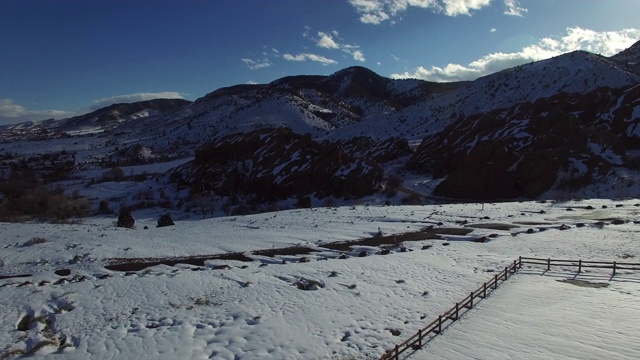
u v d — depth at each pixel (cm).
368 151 12938
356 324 2069
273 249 3844
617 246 3297
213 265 3328
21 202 8756
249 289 2583
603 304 2173
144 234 4722
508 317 2084
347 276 2823
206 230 4959
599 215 4759
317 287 2598
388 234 4294
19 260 3531
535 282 2617
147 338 1939
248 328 2027
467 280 2698
